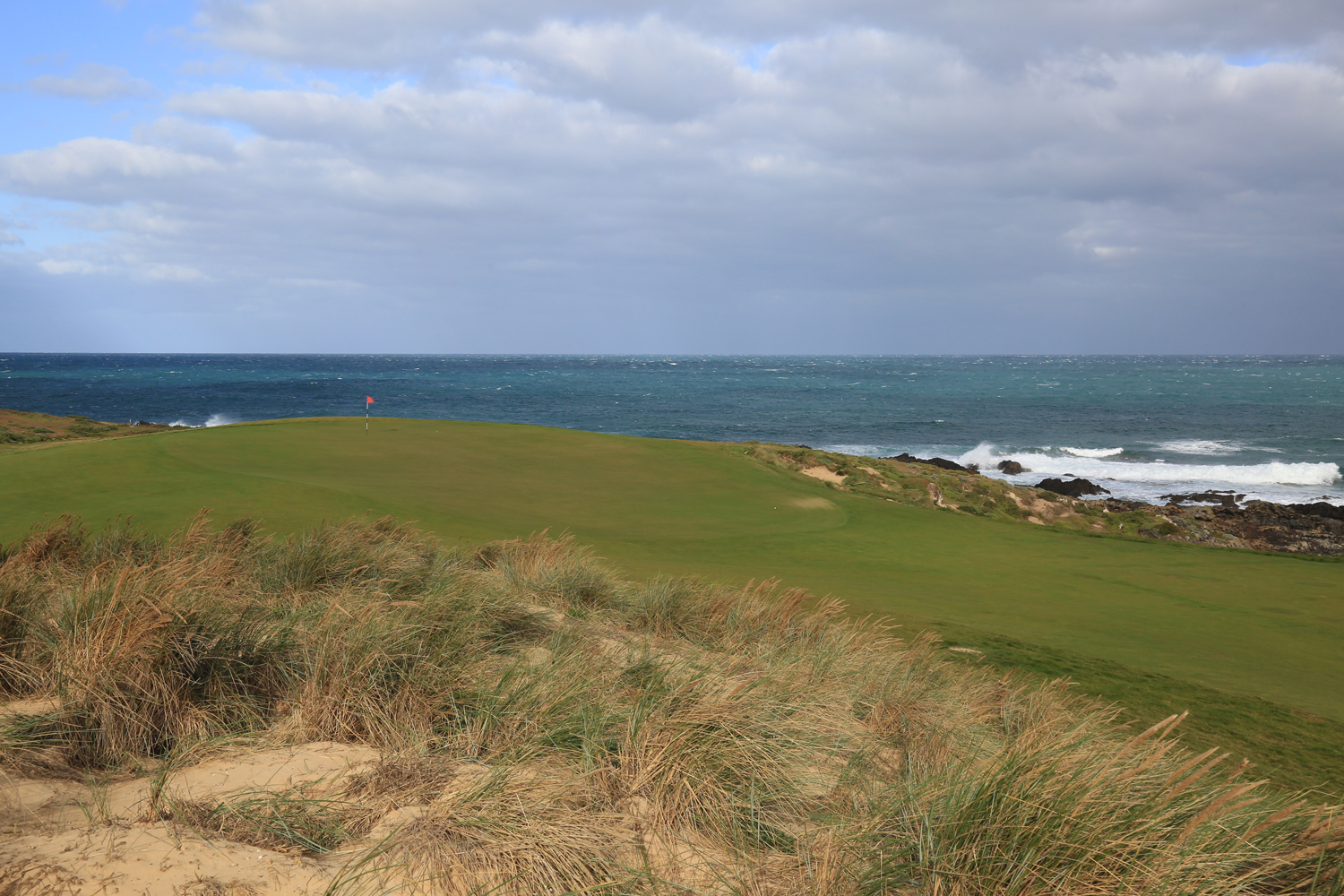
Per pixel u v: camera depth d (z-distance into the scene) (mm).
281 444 18375
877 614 8953
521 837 2562
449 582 5875
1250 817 2824
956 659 7305
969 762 3178
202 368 186625
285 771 3027
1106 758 2904
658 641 5949
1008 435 58125
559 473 18344
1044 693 5492
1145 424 65062
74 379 126125
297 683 3797
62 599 4203
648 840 2787
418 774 3018
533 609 6062
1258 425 64000
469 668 4105
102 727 3129
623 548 12000
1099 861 2455
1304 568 13430
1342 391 105312
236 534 7176
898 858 2619
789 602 7168
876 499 18766
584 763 3174
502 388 116375
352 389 109188
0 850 2209
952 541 14859
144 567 4285
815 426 64312
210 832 2492
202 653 3670
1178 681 7301
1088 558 13922
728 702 3645
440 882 2348
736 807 2982
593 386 123125
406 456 18516
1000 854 2521
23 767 2838
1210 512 28297
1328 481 37719
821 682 4867
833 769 3568
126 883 2129
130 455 14844
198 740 3221
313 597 5359
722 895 2484
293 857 2414
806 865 2693
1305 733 6027
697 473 19266
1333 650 8953
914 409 80875
